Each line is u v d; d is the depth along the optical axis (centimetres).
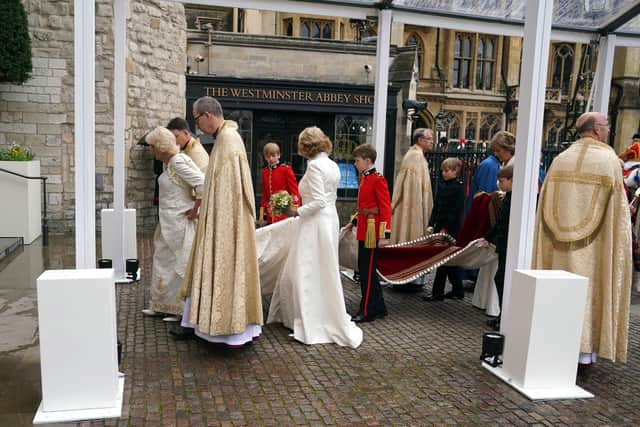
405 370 404
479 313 567
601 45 646
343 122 1365
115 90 604
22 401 332
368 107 1356
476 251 535
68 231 984
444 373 401
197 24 1705
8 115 945
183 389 357
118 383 349
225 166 402
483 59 3133
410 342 468
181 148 519
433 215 630
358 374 394
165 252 491
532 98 376
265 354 427
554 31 638
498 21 645
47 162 966
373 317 530
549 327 367
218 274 400
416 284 654
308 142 461
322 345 452
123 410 325
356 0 608
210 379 374
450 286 691
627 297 388
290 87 1305
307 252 457
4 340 433
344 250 587
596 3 600
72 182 982
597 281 390
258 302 421
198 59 1301
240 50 1321
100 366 319
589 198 386
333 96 1334
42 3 939
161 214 485
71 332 314
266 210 775
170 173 477
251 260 418
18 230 840
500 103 3130
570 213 392
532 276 365
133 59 1027
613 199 381
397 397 358
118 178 619
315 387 369
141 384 362
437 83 2930
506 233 504
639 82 2708
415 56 1473
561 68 3081
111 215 657
